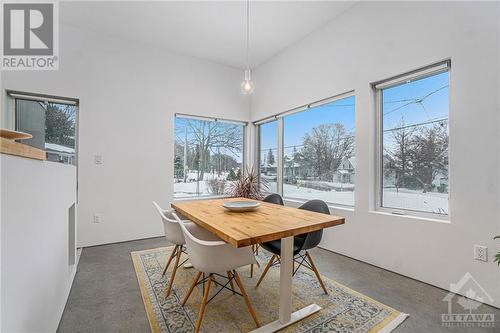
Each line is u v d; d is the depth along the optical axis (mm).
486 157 1856
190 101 4113
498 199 1799
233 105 4594
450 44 2049
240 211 2109
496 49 1811
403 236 2369
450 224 2049
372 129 2715
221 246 1517
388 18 2508
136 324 1626
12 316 870
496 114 1810
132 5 2836
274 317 1698
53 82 3084
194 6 2871
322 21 3178
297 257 2834
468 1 1948
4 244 812
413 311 1771
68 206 1953
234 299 1932
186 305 1843
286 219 1799
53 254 1443
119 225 3492
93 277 2316
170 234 2129
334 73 3105
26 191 1018
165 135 3869
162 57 3861
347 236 2902
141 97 3678
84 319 1672
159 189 3801
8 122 2936
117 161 3490
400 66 2406
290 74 3824
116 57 3498
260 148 4785
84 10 2916
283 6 2879
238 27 3311
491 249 1825
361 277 2332
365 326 1609
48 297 1327
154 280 2252
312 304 1838
